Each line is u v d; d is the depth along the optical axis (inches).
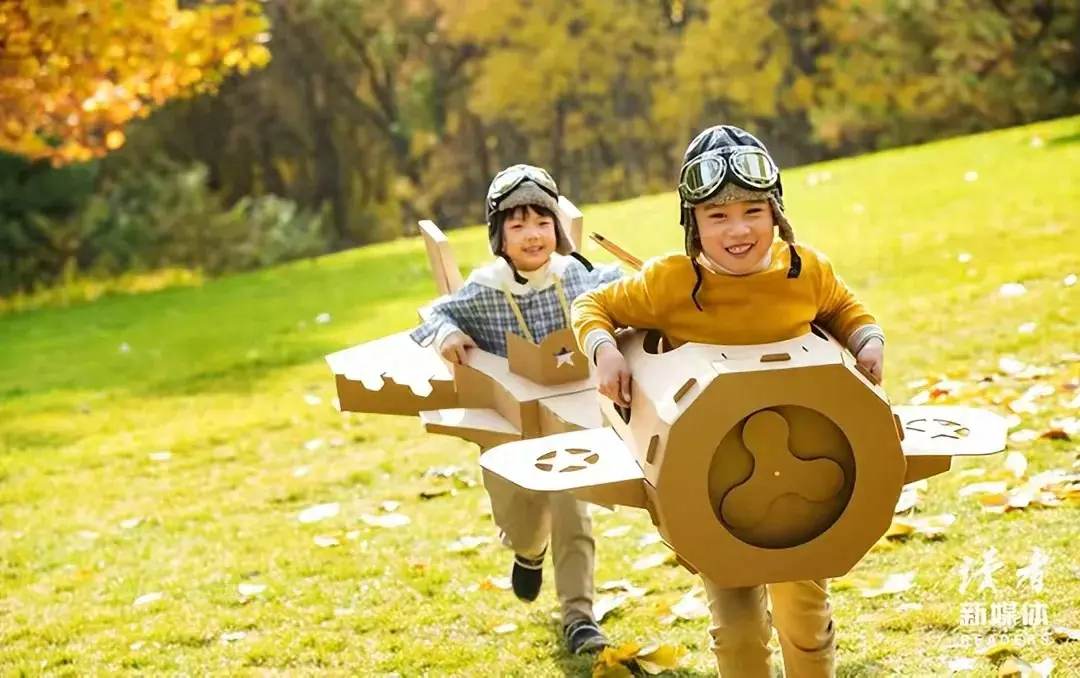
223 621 173.8
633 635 153.6
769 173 100.4
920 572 157.1
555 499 152.1
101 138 1034.1
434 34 1318.9
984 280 333.7
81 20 438.9
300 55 1235.2
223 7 490.0
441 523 210.7
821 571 94.8
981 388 233.3
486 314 151.0
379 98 1332.4
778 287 103.7
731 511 94.0
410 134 1365.7
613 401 102.7
